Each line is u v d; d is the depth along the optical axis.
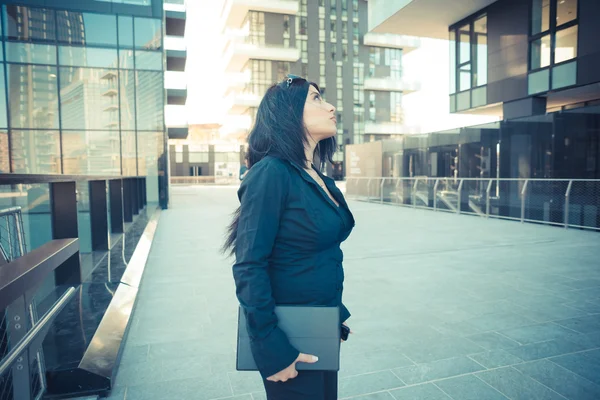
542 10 14.14
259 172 1.12
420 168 15.70
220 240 8.06
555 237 7.98
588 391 2.42
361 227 9.66
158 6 15.33
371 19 19.17
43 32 14.48
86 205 10.95
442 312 3.77
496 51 16.11
